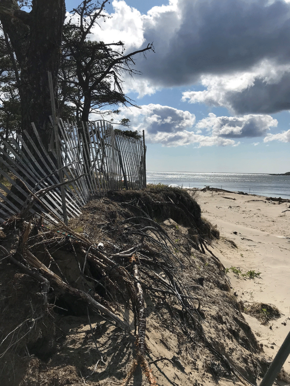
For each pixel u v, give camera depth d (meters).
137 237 5.02
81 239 3.15
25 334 2.23
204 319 3.74
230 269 7.99
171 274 3.65
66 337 2.56
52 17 5.33
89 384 2.14
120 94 11.65
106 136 7.11
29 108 5.32
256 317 5.54
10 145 3.94
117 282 3.38
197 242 7.65
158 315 3.33
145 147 10.35
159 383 2.32
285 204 24.00
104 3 10.39
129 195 7.48
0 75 14.94
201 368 2.85
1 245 2.95
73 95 13.47
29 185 4.12
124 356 2.46
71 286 2.78
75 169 5.54
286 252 10.35
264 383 1.93
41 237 3.13
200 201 24.41
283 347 1.88
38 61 5.36
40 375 2.12
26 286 2.57
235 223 15.75
